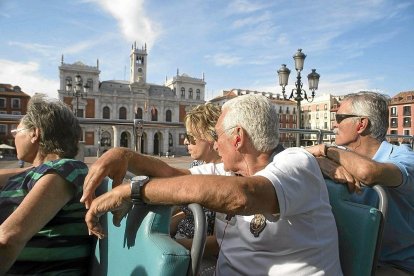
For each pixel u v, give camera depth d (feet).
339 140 7.90
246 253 4.90
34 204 4.72
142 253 3.80
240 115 4.89
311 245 4.51
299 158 4.43
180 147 234.99
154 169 5.08
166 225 3.91
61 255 5.38
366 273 4.83
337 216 5.37
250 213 3.83
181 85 252.62
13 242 4.42
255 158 4.92
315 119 253.65
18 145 6.05
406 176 5.78
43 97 6.19
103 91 225.76
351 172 5.43
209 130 8.43
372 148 7.51
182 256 3.39
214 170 7.62
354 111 7.50
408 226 6.52
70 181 5.11
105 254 5.11
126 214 4.44
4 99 209.67
